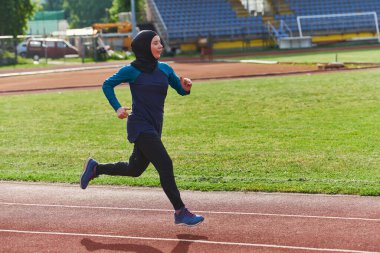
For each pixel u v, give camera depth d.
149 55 6.83
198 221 6.77
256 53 50.88
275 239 6.50
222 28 56.53
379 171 9.86
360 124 14.48
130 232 6.92
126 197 8.58
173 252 6.22
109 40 63.97
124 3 81.50
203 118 16.41
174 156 11.62
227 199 8.30
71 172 10.54
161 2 59.66
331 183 8.96
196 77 29.42
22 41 60.53
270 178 9.52
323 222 7.06
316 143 12.46
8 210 8.03
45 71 39.38
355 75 26.17
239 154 11.65
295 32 57.94
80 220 7.46
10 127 15.98
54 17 106.12
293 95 20.38
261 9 60.72
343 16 59.25
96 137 14.18
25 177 9.99
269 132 13.96
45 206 8.20
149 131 6.75
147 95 6.80
